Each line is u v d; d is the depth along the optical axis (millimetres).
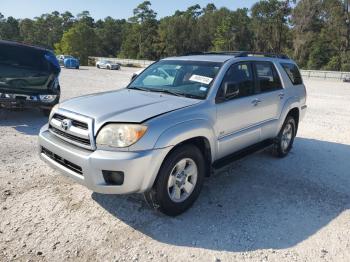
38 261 3197
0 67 8109
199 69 4867
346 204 4629
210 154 4391
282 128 6125
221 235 3746
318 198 4766
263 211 4316
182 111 4004
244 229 3881
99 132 3631
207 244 3576
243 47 81625
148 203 3914
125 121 3615
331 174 5734
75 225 3785
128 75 31469
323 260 3414
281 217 4191
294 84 6543
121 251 3404
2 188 4531
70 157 3730
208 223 3971
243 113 4918
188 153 3977
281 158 6414
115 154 3535
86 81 21406
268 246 3596
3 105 8148
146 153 3555
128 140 3545
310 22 74250
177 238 3654
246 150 5262
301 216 4238
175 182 3975
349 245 3689
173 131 3746
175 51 94750
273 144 6047
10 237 3510
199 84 4621
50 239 3523
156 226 3850
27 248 3361
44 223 3789
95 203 4262
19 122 8359
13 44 8727
